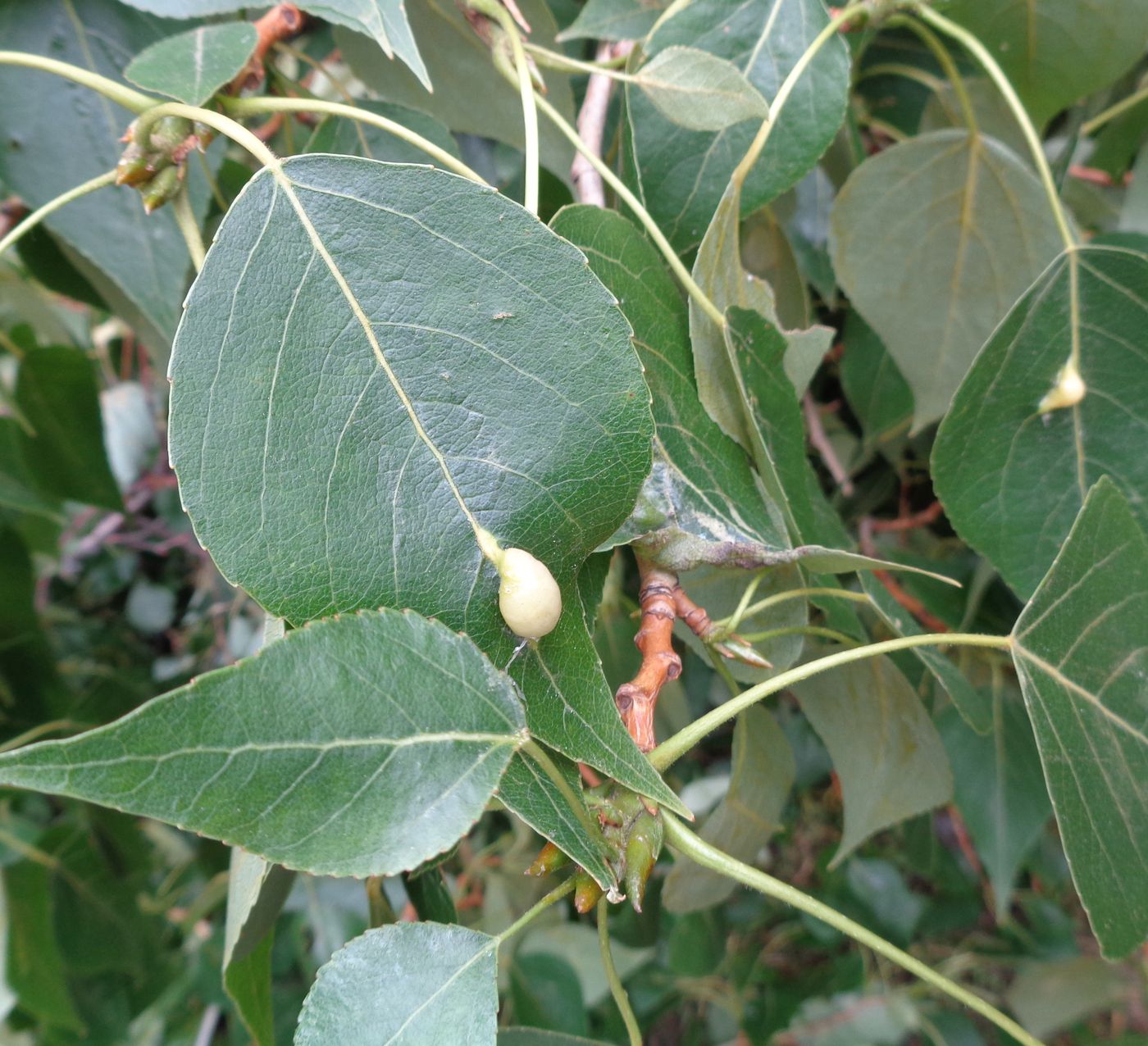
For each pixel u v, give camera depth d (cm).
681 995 61
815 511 26
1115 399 23
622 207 24
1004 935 63
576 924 54
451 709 14
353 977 14
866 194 28
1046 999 59
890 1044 59
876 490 41
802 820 56
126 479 65
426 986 15
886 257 29
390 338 15
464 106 30
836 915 16
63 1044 44
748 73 23
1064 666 19
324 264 15
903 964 16
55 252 28
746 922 55
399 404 15
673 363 20
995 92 32
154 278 23
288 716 13
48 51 23
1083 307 23
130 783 12
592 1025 59
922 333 31
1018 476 23
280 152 34
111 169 23
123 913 42
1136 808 19
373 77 30
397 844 13
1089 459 23
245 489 14
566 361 15
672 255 20
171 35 24
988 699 37
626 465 16
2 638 39
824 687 26
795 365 23
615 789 16
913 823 46
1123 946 18
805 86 23
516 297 15
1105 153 37
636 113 23
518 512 15
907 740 26
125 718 12
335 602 15
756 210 23
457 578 15
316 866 13
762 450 20
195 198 23
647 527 18
